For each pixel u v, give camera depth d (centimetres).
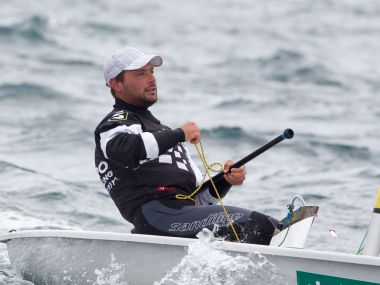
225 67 6144
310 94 5200
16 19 7431
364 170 3022
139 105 1544
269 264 1294
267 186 2702
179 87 5256
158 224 1471
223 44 7362
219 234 1438
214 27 8469
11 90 4684
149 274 1381
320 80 5775
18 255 1617
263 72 5978
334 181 2812
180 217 1463
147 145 1434
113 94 1566
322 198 2541
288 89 5369
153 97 1545
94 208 2386
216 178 1559
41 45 6512
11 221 2162
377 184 2772
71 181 2697
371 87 5625
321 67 6191
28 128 3750
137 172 1494
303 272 1267
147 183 1491
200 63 6319
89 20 8069
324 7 10488
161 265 1373
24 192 2481
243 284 1312
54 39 6806
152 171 1495
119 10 8962
